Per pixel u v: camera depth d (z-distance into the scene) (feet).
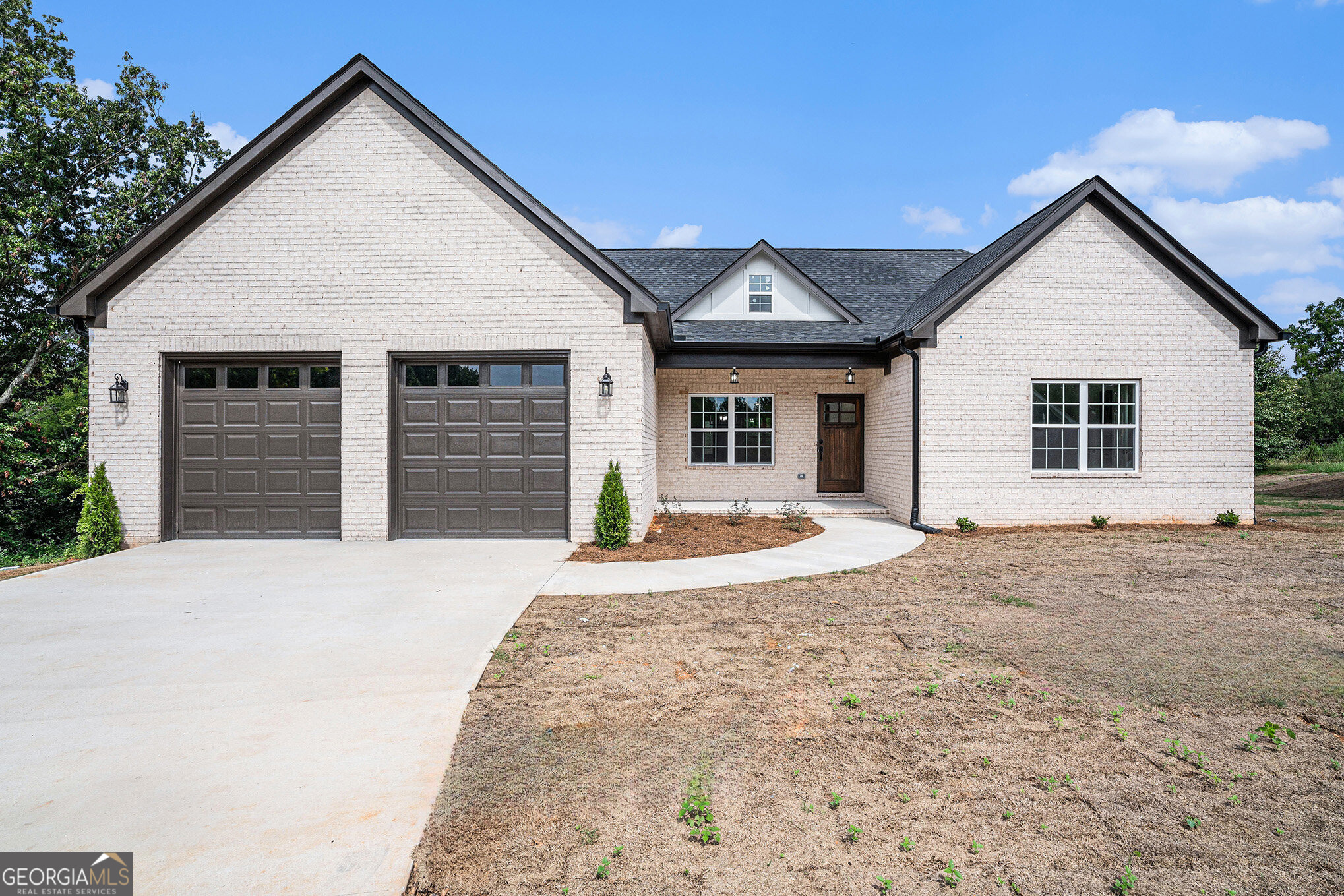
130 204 61.36
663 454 50.37
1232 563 28.30
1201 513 38.86
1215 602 21.98
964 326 38.40
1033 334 38.45
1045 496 38.58
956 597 22.75
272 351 32.83
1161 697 14.20
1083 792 10.54
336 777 10.92
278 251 32.81
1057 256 38.55
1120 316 38.55
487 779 10.92
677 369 45.93
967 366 38.37
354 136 32.89
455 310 33.04
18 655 16.57
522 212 33.09
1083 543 33.50
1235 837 9.42
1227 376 38.78
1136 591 23.57
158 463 32.65
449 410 33.96
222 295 32.76
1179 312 38.65
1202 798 10.37
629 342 33.09
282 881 8.36
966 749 11.94
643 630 19.04
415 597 22.54
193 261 32.71
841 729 12.71
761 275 48.55
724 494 50.34
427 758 11.57
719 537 35.19
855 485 50.80
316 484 33.65
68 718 13.10
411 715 13.32
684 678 15.29
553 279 33.06
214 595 22.62
